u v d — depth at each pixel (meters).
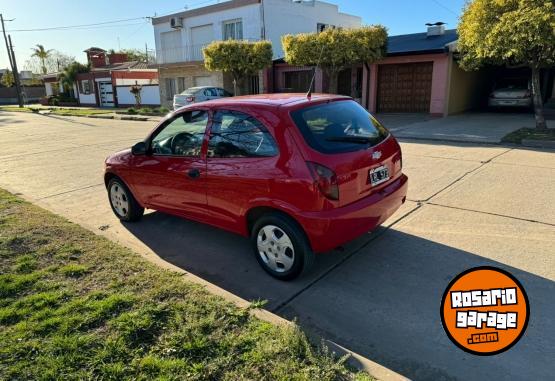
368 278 3.82
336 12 29.42
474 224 4.93
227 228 4.23
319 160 3.40
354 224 3.59
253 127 3.76
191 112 4.37
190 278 3.70
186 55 29.30
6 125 21.33
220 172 3.98
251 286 3.81
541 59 10.98
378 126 4.36
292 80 22.89
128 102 36.53
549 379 2.53
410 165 8.15
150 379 2.45
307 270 3.76
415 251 4.30
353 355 2.68
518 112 18.14
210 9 26.70
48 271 3.79
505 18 10.03
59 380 2.46
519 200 5.72
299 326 2.96
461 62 13.39
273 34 25.05
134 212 5.45
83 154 11.20
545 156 8.61
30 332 2.88
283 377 2.43
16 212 5.62
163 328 2.91
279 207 3.59
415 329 3.06
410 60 17.66
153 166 4.75
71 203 6.56
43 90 56.97
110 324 2.96
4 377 2.47
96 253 4.19
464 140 11.04
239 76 21.58
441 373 2.61
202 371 2.50
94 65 45.53
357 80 20.88
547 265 3.87
